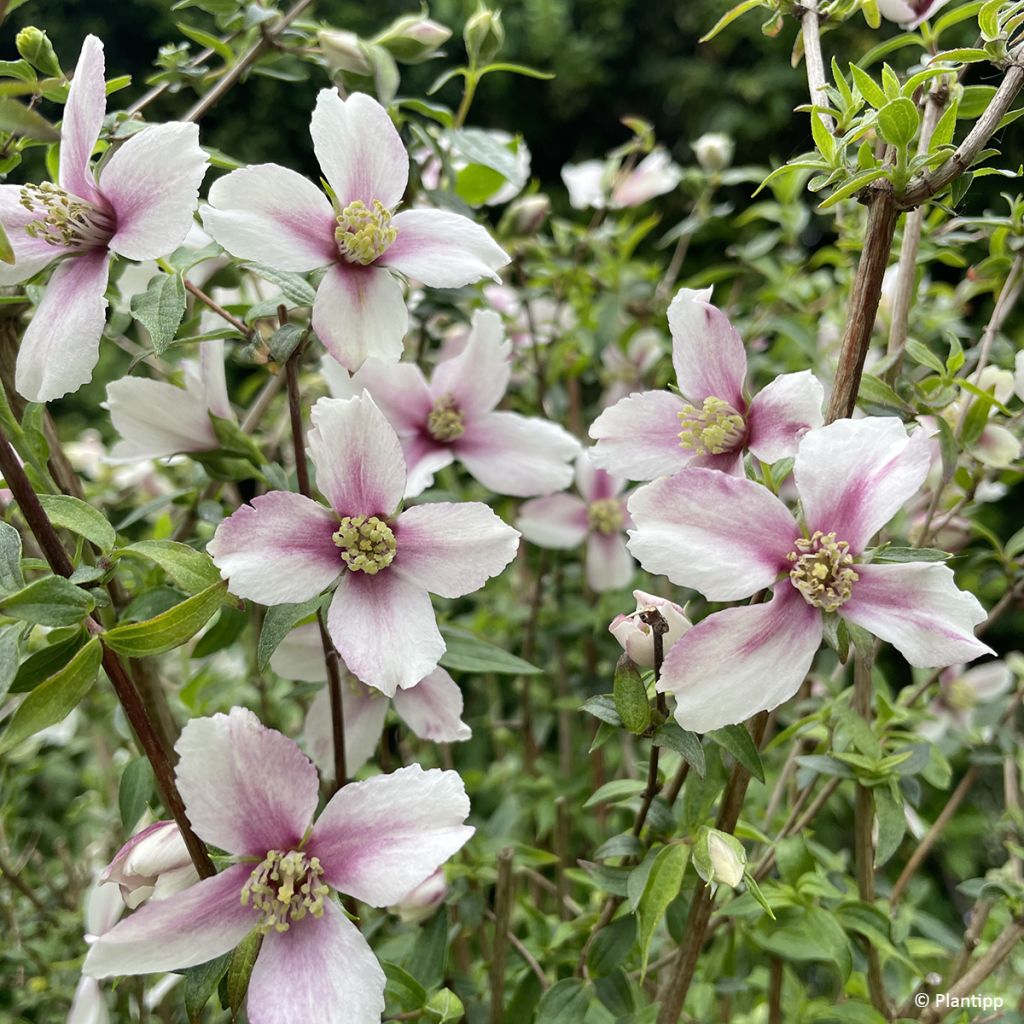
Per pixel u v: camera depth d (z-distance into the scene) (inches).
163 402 6.9
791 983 10.2
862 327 5.6
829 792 8.4
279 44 8.1
